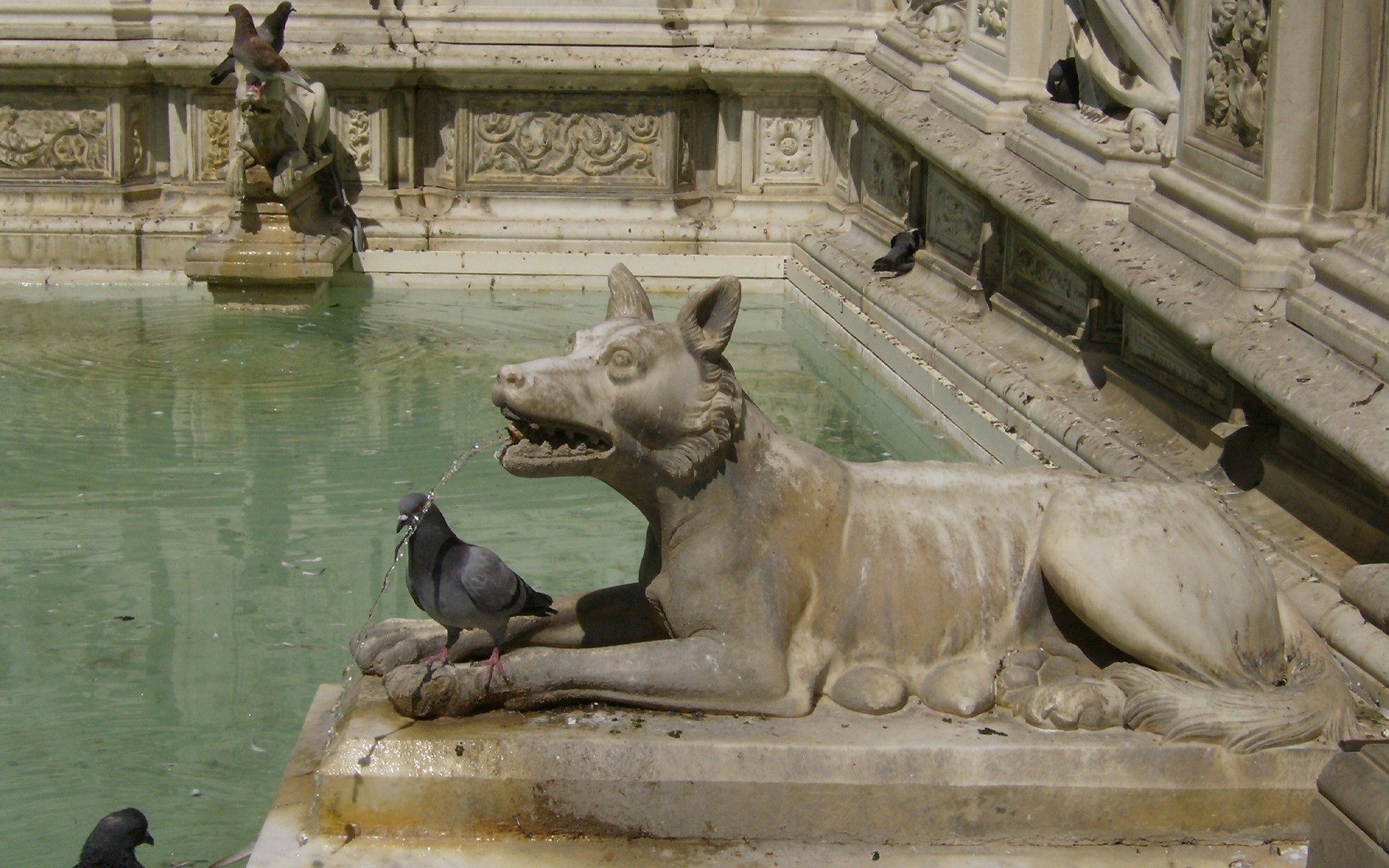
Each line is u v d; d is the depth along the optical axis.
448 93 11.72
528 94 11.70
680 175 11.93
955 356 8.88
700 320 4.41
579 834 4.27
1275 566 5.74
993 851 4.27
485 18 11.64
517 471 4.36
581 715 4.43
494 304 11.20
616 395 4.27
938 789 4.25
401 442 8.40
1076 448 7.34
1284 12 6.02
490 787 4.23
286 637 6.29
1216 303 6.38
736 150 11.94
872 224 11.05
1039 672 4.60
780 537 4.51
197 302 10.96
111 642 6.24
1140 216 7.21
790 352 10.42
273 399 9.02
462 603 4.25
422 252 11.53
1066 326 8.28
